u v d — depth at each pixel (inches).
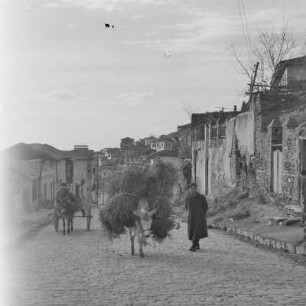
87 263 648.4
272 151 1140.5
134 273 574.2
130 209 701.9
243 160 1370.6
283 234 820.6
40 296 460.8
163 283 518.0
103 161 4606.3
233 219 1109.7
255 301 442.6
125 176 712.4
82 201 1344.7
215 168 1692.9
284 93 1314.0
